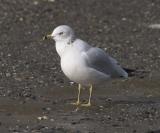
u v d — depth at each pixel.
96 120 13.21
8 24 23.52
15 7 25.61
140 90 15.84
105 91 15.67
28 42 21.16
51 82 16.33
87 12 25.80
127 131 12.45
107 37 22.28
